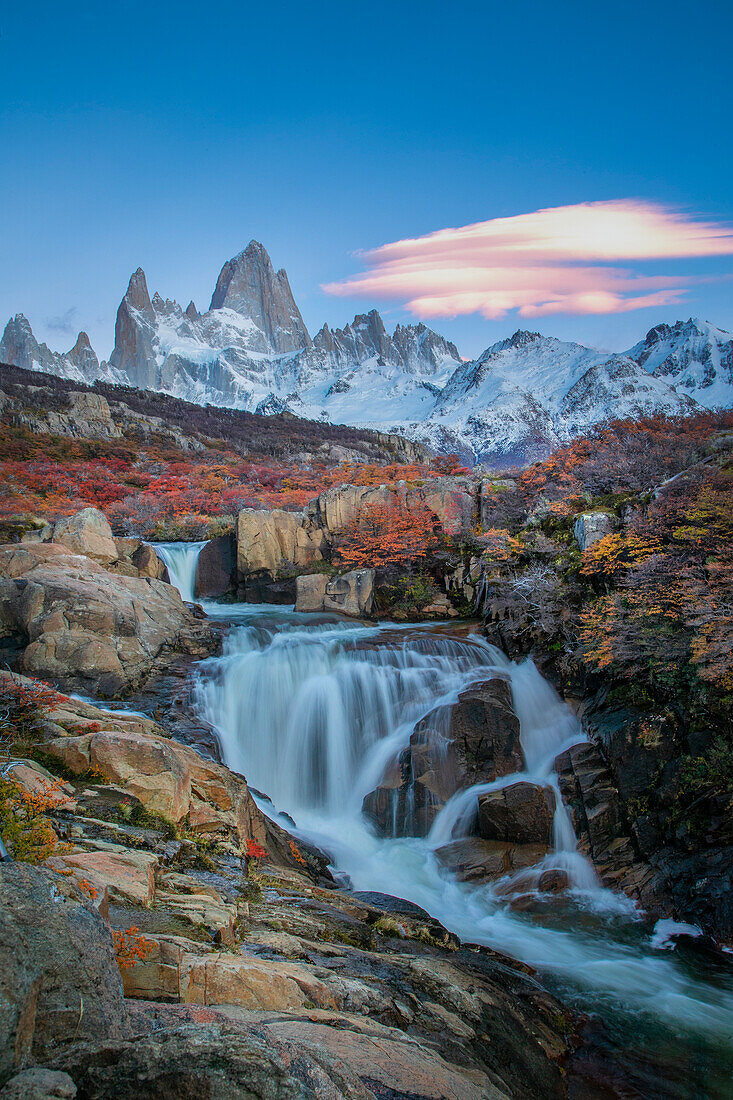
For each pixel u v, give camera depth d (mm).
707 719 24312
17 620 30125
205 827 17016
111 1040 5980
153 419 130125
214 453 106500
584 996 16156
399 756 27672
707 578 28062
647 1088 12750
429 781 26344
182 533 57969
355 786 28875
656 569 29547
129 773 16422
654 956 18484
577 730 28984
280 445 130250
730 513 30219
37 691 20344
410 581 42750
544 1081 11805
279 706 30656
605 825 24141
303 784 29391
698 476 34812
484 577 40688
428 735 27484
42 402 111250
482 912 20766
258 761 29516
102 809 15328
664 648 26422
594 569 33562
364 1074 7930
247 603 45438
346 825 26516
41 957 6148
